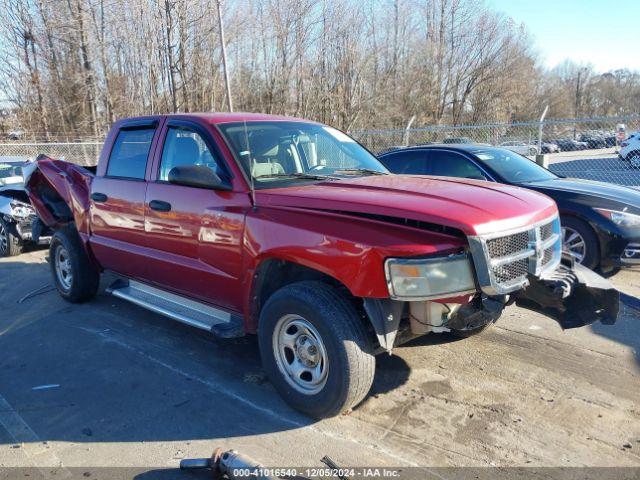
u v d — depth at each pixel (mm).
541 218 3525
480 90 40125
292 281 3934
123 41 28719
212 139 4164
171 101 27469
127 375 4273
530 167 7777
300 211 3533
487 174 7445
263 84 31094
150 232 4566
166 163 4539
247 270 3754
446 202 3336
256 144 4211
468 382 4047
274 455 3201
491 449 3223
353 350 3270
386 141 19562
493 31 38938
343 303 3352
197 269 4160
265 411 3705
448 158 7902
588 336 4859
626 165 12828
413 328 3426
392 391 3932
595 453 3172
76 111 32656
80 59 30656
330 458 3164
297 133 4609
